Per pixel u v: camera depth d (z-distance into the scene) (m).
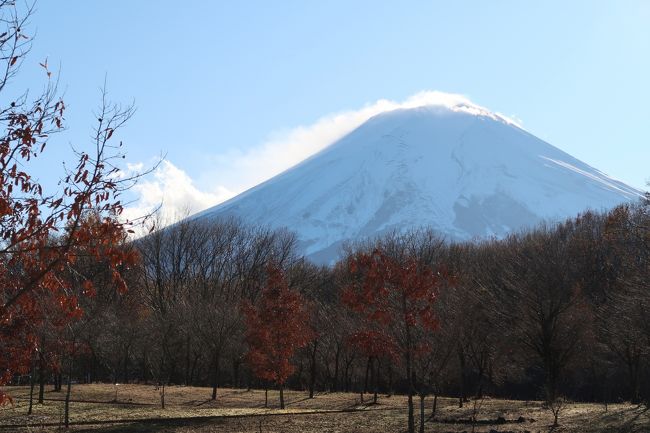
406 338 24.64
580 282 48.09
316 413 36.84
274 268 41.81
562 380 52.69
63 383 55.19
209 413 35.69
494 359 45.66
